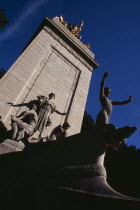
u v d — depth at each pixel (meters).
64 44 15.34
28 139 7.58
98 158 4.43
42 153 4.92
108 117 6.09
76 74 14.96
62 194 3.76
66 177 4.10
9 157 5.35
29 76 11.58
